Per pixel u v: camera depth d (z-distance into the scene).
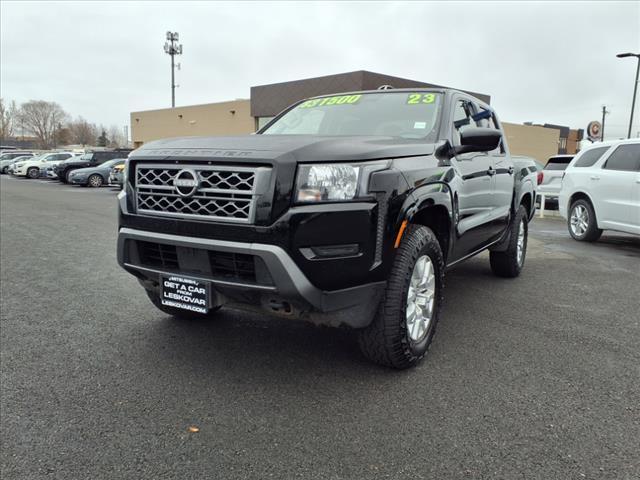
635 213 8.24
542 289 5.69
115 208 14.27
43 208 14.11
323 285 2.84
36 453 2.49
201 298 3.08
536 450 2.54
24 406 2.94
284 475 2.34
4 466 2.38
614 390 3.21
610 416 2.88
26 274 6.11
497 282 6.01
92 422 2.77
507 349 3.87
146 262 3.38
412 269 3.23
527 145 42.09
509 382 3.30
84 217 12.06
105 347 3.82
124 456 2.47
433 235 3.49
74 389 3.15
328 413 2.88
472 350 3.83
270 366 3.51
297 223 2.76
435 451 2.53
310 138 3.14
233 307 3.24
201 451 2.52
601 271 6.70
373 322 3.20
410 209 3.14
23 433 2.66
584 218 9.35
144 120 48.28
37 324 4.31
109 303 4.93
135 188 3.31
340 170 2.85
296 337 4.05
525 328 4.35
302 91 26.50
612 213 8.66
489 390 3.18
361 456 2.48
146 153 3.27
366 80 23.61
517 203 5.82
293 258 2.78
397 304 3.15
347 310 2.97
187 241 3.03
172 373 3.39
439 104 4.23
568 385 3.27
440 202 3.52
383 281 3.06
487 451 2.53
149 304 4.91
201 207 3.00
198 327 4.26
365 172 2.91
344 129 4.35
